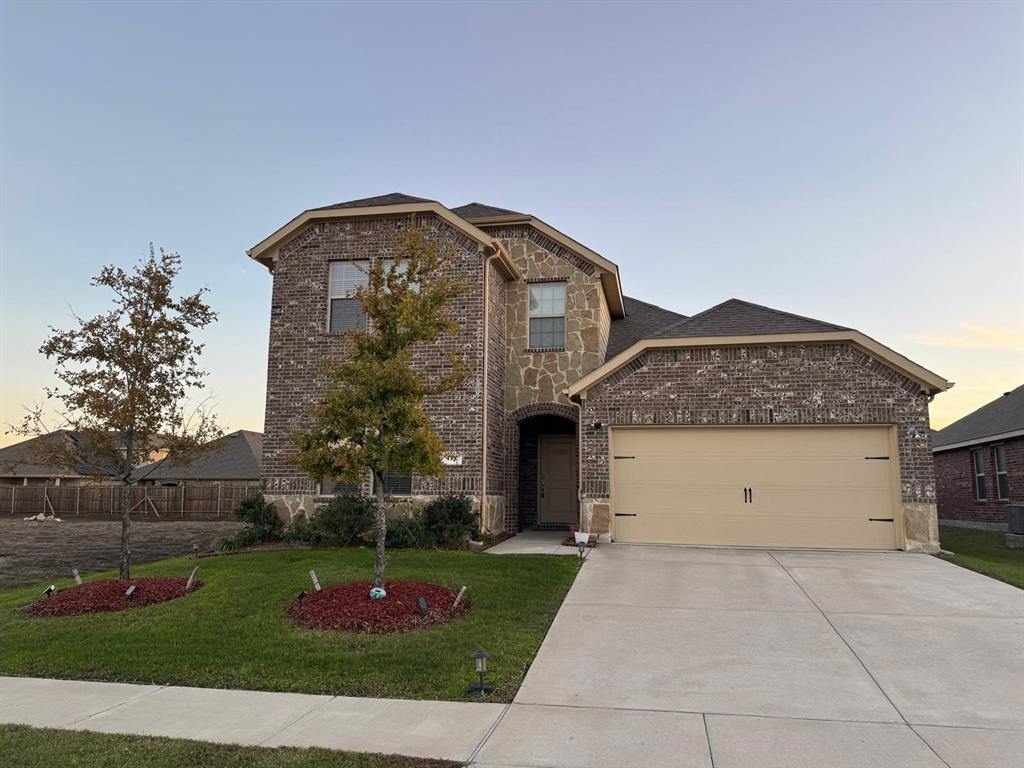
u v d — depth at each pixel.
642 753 5.23
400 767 4.98
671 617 9.02
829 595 10.05
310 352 16.31
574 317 17.62
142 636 8.16
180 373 10.77
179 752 5.22
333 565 11.88
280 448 16.06
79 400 10.08
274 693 6.57
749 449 14.62
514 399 17.58
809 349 14.47
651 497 14.89
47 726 5.80
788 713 6.02
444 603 9.20
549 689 6.64
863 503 14.04
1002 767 4.98
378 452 8.98
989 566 12.14
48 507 35.19
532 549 14.34
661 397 14.95
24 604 10.01
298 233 16.88
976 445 23.09
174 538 22.09
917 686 6.64
